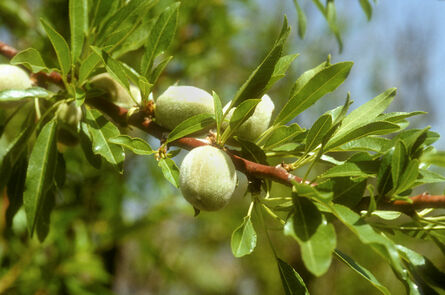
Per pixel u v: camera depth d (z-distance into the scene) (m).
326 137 0.39
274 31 1.17
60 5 0.82
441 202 0.37
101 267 0.78
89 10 0.49
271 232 1.28
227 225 1.05
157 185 0.88
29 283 0.71
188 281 1.76
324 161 0.43
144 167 0.90
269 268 1.34
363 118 0.43
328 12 0.63
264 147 0.44
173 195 0.86
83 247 0.77
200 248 1.49
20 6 0.83
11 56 0.51
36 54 0.45
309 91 0.41
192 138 0.43
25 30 0.81
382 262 1.19
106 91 0.48
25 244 0.70
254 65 1.14
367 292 1.23
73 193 0.78
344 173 0.39
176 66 0.93
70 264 0.74
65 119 0.49
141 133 0.87
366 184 0.38
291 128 0.43
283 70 0.43
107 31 0.49
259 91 0.41
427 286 0.39
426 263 0.40
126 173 0.90
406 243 1.13
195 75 0.99
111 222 0.81
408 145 0.38
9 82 0.46
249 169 0.41
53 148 0.45
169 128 0.44
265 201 0.41
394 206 0.38
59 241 0.73
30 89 0.45
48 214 0.49
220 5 0.91
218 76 1.12
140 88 0.44
